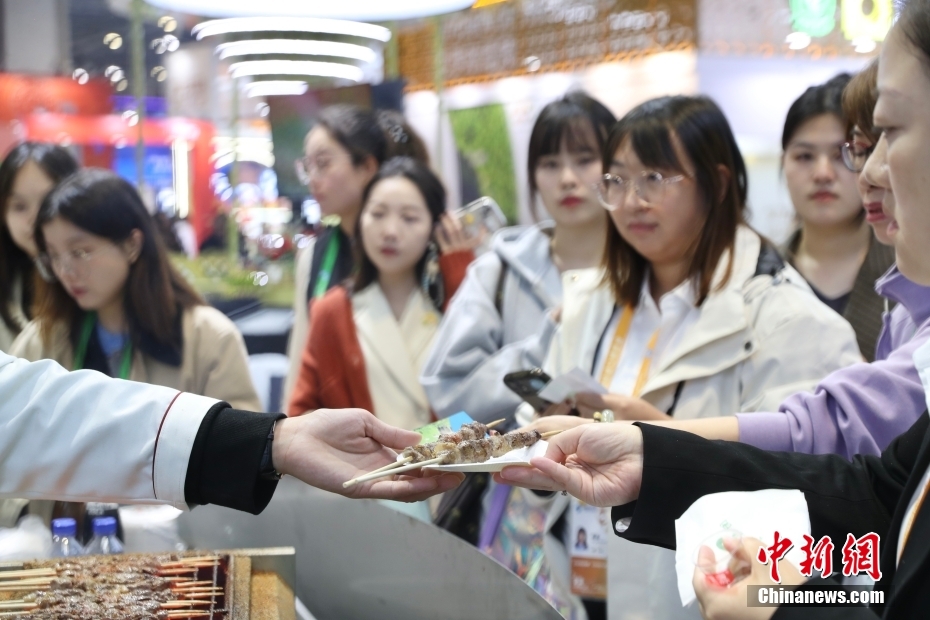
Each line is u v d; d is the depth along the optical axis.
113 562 1.40
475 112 4.11
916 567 0.94
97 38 3.86
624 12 3.89
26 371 1.43
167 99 3.92
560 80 4.02
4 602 1.25
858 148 1.74
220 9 2.78
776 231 3.85
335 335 2.60
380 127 3.02
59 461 1.37
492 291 2.56
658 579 1.73
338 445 1.42
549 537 2.01
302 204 3.44
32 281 2.79
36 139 3.91
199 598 1.28
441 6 2.81
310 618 1.53
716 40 3.77
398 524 1.51
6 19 3.79
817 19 3.91
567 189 2.51
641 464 1.32
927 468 1.06
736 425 1.65
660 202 1.95
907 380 1.58
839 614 0.91
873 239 2.35
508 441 1.47
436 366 2.48
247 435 1.35
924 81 0.97
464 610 1.42
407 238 2.60
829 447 1.61
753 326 1.90
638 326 2.09
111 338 2.45
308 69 3.53
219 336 2.48
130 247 2.37
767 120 3.88
